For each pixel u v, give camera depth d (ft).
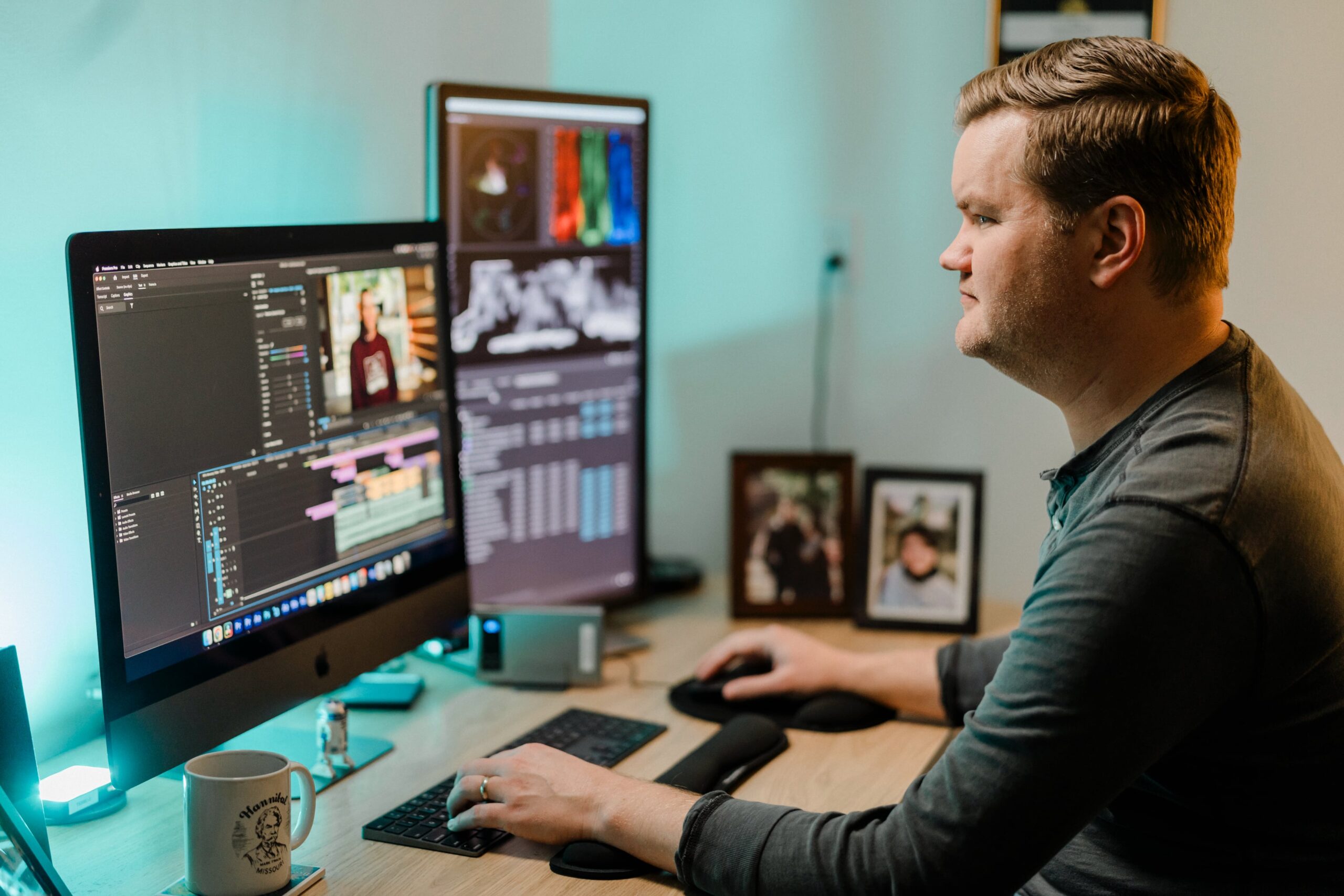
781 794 3.76
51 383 3.77
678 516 6.66
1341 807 2.82
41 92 3.66
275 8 4.55
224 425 3.43
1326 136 4.96
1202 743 2.84
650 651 5.20
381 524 4.12
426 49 5.42
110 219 3.92
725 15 6.09
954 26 5.70
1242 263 5.17
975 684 4.31
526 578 5.32
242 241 3.46
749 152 6.20
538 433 5.23
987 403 5.95
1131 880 3.02
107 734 3.05
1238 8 5.04
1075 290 2.90
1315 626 2.71
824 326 6.23
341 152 4.96
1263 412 2.82
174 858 3.20
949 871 2.67
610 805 3.23
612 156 5.27
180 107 4.16
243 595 3.51
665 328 6.55
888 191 5.98
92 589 3.97
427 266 4.31
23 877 2.65
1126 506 2.67
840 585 5.75
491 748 4.02
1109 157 2.77
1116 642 2.57
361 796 3.63
